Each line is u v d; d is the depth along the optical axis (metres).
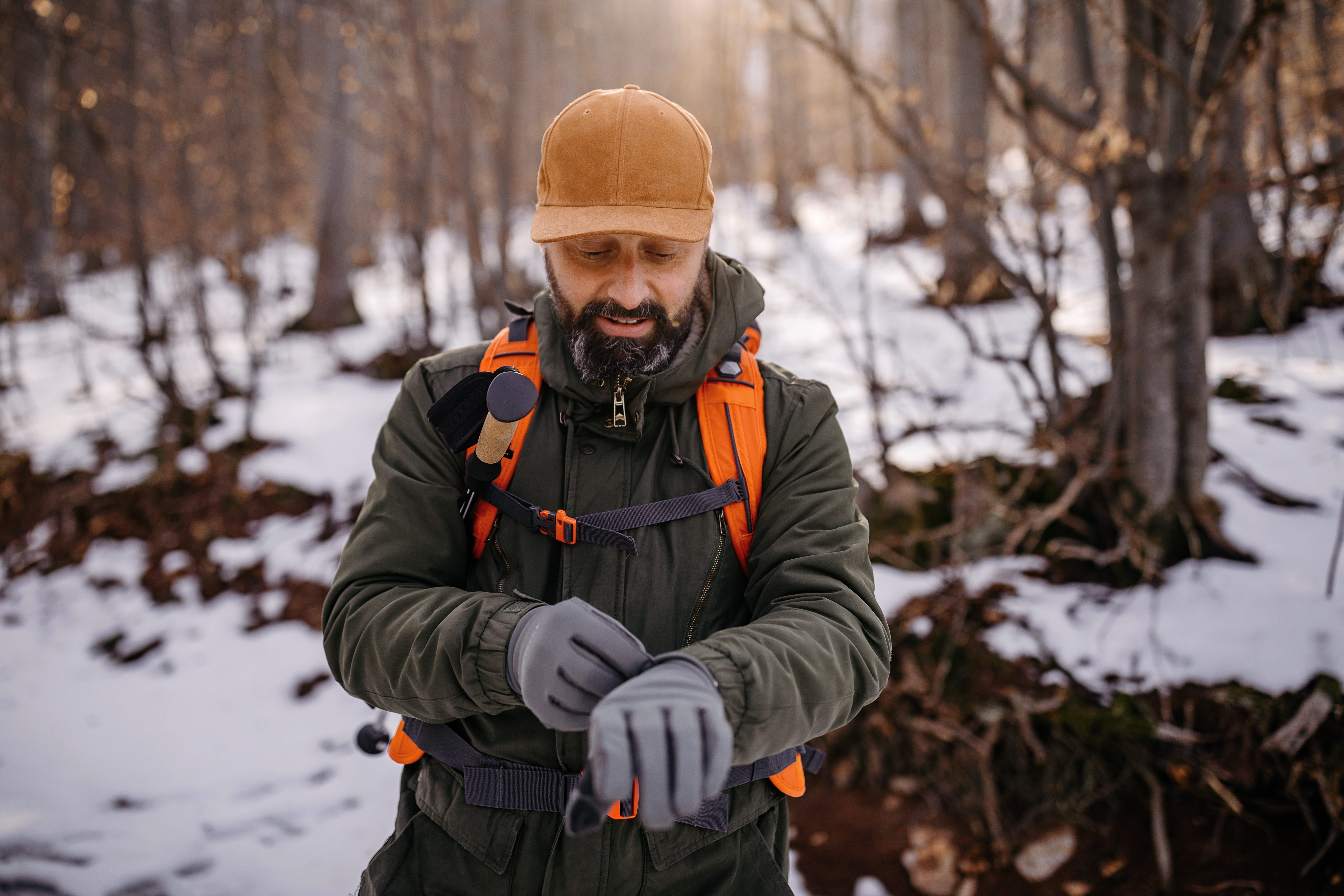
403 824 1.03
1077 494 2.95
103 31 5.15
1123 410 2.88
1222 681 2.40
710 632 0.94
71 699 3.48
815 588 0.88
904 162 7.88
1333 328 4.11
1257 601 2.58
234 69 5.33
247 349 5.25
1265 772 2.27
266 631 3.79
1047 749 2.47
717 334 0.97
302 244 10.82
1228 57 2.48
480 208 4.59
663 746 0.61
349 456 4.57
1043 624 2.69
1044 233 3.03
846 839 2.59
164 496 4.55
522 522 0.93
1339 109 3.72
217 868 2.50
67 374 6.52
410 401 1.01
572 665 0.69
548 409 0.99
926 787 2.60
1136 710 2.41
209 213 5.75
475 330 5.81
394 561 0.93
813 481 0.96
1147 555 2.74
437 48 4.04
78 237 6.25
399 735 1.05
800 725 0.76
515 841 0.93
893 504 3.09
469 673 0.79
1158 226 2.66
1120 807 2.39
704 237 0.88
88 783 2.92
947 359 4.19
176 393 4.94
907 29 6.84
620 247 0.86
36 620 4.15
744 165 6.82
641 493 0.95
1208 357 3.65
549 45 8.73
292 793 2.86
